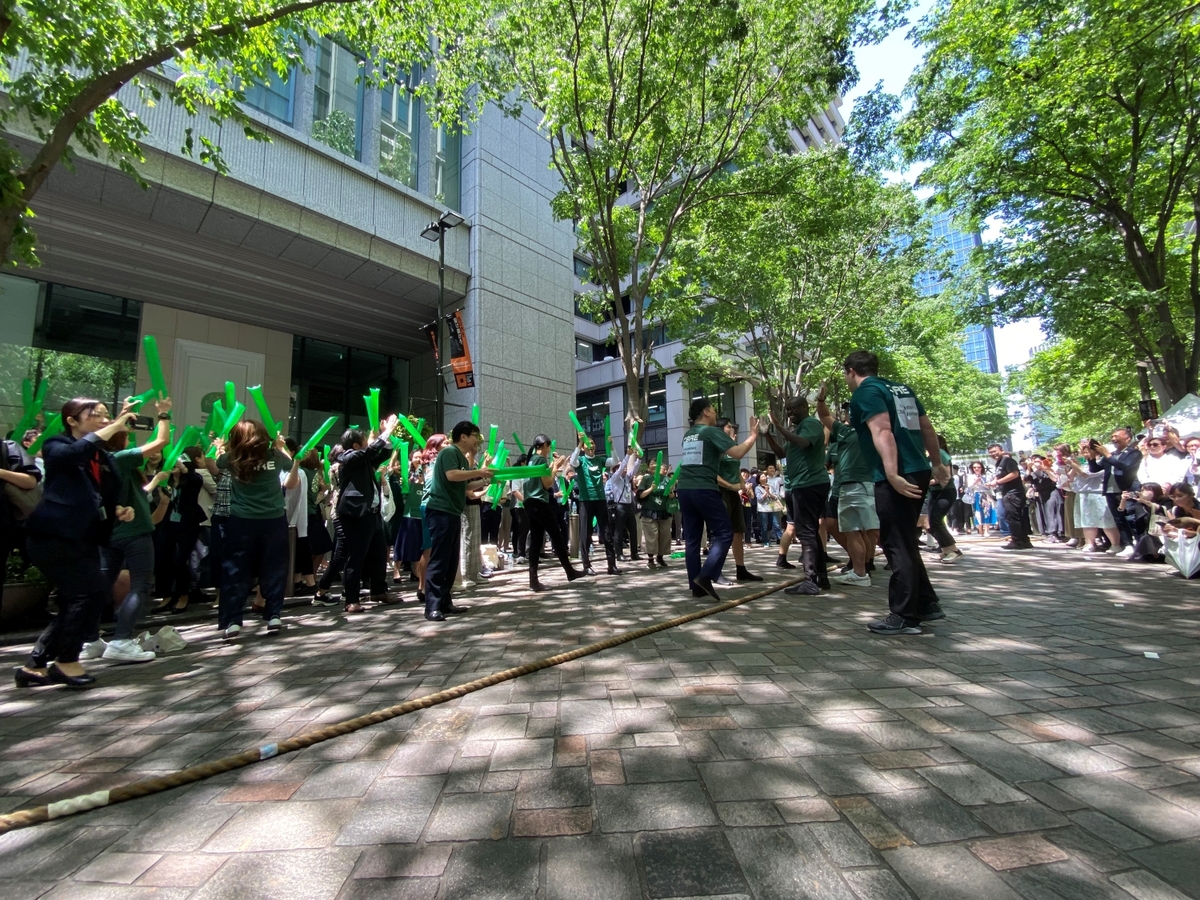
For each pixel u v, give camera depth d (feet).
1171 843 5.28
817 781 6.56
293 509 23.32
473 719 8.82
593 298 47.09
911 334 66.95
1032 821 5.69
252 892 5.01
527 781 6.81
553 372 64.59
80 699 10.80
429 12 27.27
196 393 55.16
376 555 20.65
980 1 33.99
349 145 50.52
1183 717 8.11
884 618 14.83
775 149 38.50
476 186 58.29
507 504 33.96
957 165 41.73
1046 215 45.01
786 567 27.22
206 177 40.52
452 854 5.46
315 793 6.75
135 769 7.66
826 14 31.68
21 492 13.88
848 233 55.42
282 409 61.52
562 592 21.85
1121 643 12.00
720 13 28.50
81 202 39.65
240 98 22.49
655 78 31.04
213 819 6.26
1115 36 26.99
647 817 5.96
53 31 17.10
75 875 5.37
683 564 31.07
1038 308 44.98
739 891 4.80
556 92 30.81
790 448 20.26
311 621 18.06
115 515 12.56
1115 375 71.41
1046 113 36.32
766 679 10.16
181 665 13.12
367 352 71.10
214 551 18.06
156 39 19.19
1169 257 49.96
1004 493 33.78
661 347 95.91
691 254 49.93
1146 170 41.47
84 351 49.75
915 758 7.05
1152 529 26.00
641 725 8.32
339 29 25.55
